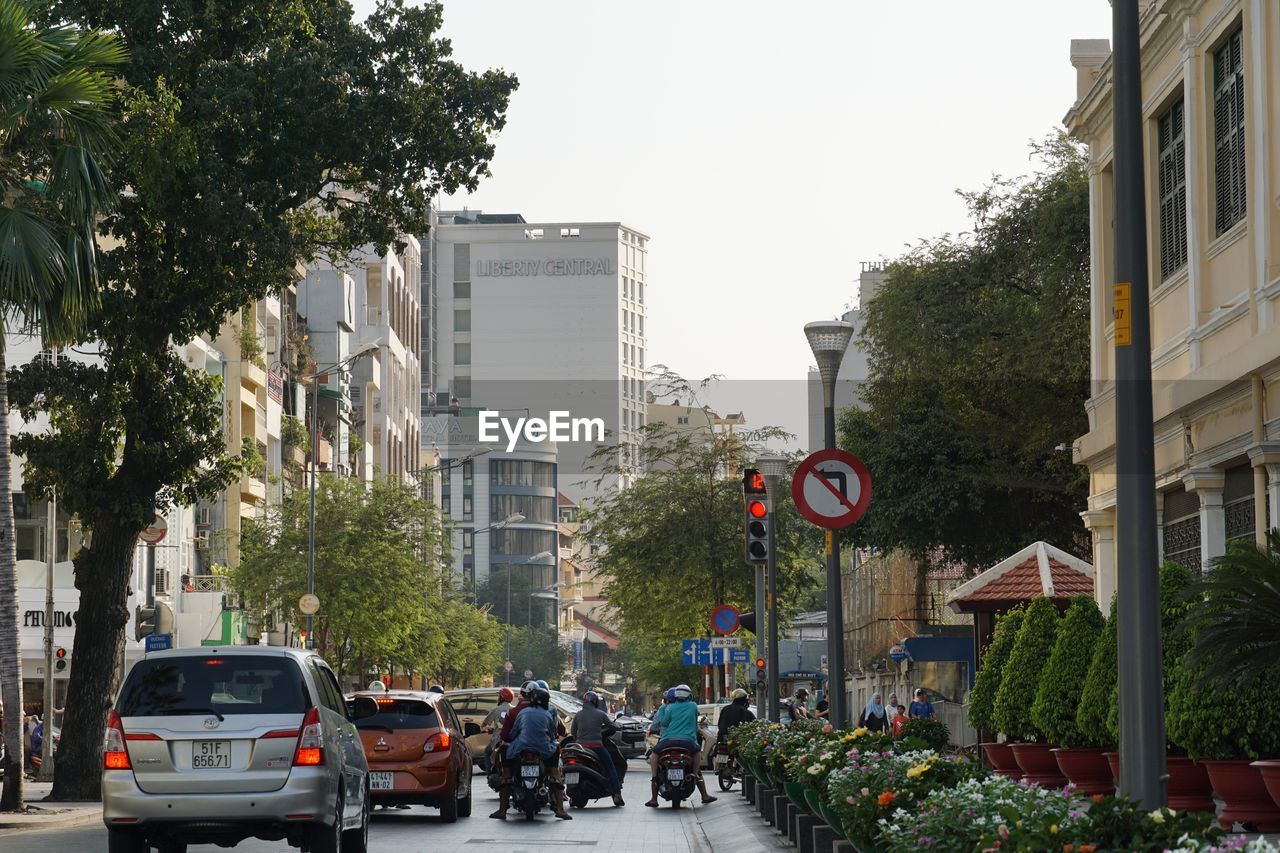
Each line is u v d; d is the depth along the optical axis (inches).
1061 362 1945.1
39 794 1573.6
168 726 722.8
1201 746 711.7
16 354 2191.2
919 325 2055.9
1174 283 1066.1
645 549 2586.1
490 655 4852.4
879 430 2198.6
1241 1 926.4
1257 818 701.3
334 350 4055.1
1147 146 1124.5
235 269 1408.7
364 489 2950.3
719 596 2596.0
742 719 1631.4
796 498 796.6
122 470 1440.7
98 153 1248.8
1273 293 874.8
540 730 1196.5
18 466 2327.8
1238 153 956.6
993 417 2122.3
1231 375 911.7
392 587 2871.6
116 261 1376.7
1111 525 1249.4
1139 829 329.1
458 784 1170.6
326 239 1560.0
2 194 1236.5
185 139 1312.7
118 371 1408.7
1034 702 950.4
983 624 1485.0
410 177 1471.5
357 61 1444.4
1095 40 1327.5
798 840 788.0
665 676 4436.5
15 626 1261.1
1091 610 944.9
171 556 2667.3
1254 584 621.6
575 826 1141.7
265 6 1393.9
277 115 1392.7
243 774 718.5
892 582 3117.6
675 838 1036.5
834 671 882.1
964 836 386.3
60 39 1225.4
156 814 714.8
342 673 3002.0
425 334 7588.6
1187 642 752.3
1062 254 1958.7
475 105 1466.5
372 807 1298.0
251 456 1509.6
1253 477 930.7
